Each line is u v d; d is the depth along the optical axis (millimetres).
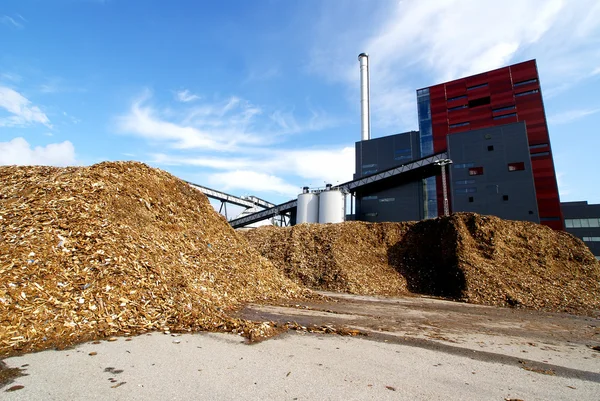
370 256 19906
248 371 4082
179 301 6996
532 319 10148
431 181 56906
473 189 42438
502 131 41969
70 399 3088
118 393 3264
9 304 5082
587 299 13469
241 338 5711
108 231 7793
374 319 8656
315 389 3607
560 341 7160
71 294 5848
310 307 10070
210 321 6500
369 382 3918
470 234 18781
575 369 4961
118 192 9992
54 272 6090
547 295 13703
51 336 4898
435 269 17984
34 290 5555
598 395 3898
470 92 61750
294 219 49281
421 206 48312
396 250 20531
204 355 4648
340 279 16734
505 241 18469
